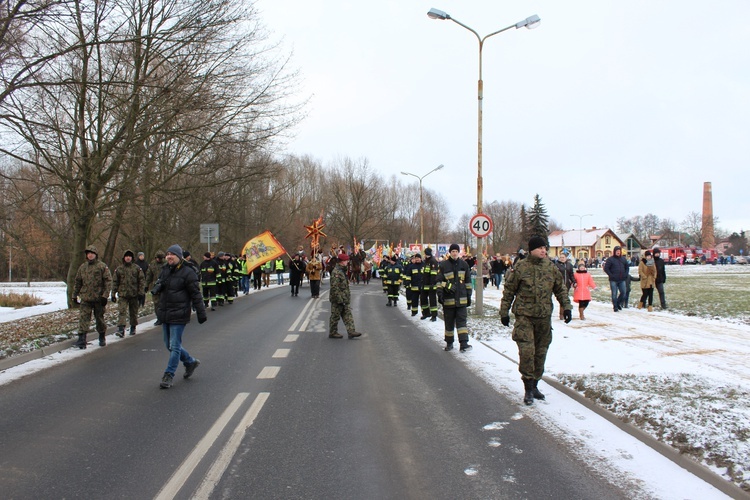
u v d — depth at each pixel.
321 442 5.02
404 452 4.77
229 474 4.28
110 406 6.27
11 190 14.55
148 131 15.70
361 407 6.19
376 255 45.88
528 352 6.23
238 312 17.42
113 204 16.11
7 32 10.51
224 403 6.37
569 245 117.50
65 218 18.11
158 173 19.20
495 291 27.08
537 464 4.47
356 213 58.19
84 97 14.73
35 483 4.11
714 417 5.24
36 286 46.25
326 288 32.09
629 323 13.00
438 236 94.44
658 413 5.43
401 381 7.50
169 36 15.53
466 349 9.94
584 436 5.16
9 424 5.59
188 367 7.76
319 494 3.92
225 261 20.02
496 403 6.34
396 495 3.90
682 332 11.39
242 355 9.58
